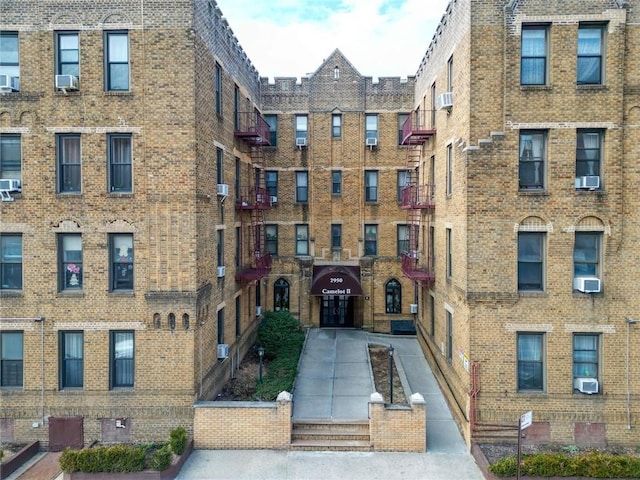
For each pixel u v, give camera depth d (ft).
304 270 98.02
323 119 99.45
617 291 51.13
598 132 51.42
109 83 52.90
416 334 93.50
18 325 53.31
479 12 51.39
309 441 52.54
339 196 100.01
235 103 73.46
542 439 51.93
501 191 51.42
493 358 51.96
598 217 50.83
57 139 52.75
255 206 74.49
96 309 53.11
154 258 52.70
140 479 46.11
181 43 51.88
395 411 51.39
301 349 81.71
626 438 51.57
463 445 52.95
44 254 52.95
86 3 51.80
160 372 53.01
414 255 83.15
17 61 52.95
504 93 51.11
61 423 53.42
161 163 52.29
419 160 87.76
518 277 52.16
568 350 51.55
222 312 65.05
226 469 48.11
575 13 50.49
